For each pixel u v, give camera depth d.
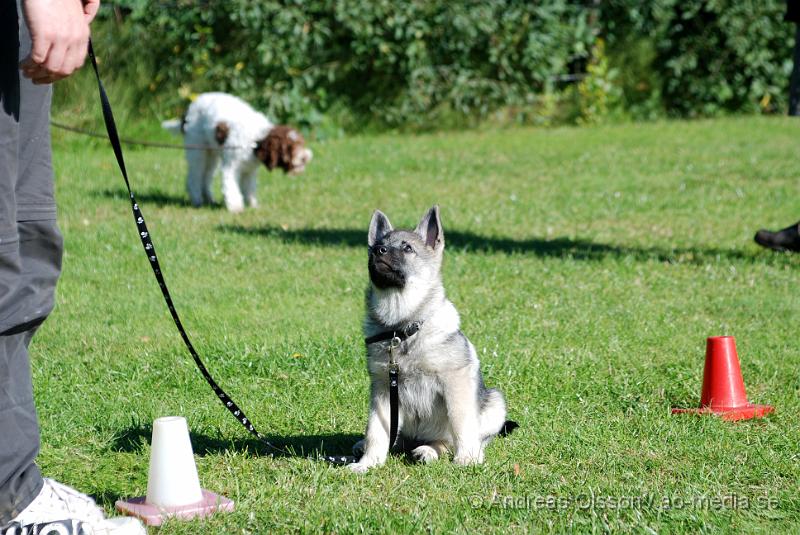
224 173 15.15
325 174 18.39
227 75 23.09
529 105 26.42
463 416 5.60
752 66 27.47
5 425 3.94
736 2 27.00
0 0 3.81
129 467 5.61
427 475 5.36
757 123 26.02
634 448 5.91
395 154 20.91
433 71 25.02
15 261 3.97
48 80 3.76
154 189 16.78
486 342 8.39
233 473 5.43
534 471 5.47
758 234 12.66
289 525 4.59
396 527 4.55
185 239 12.89
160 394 7.08
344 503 4.91
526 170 19.33
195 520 4.56
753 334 8.82
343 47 24.39
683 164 19.84
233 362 7.71
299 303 9.92
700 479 5.30
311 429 6.38
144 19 22.94
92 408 6.68
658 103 28.05
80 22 3.71
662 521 4.68
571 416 6.58
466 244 12.98
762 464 5.57
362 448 5.86
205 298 10.12
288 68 23.28
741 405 6.70
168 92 23.08
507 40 25.12
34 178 4.22
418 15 24.11
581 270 11.44
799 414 6.61
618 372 7.57
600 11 27.08
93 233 12.97
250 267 11.56
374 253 5.50
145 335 8.74
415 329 5.54
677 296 10.30
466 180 18.11
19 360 4.08
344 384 7.18
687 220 14.76
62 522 4.00
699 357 8.05
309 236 13.33
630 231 14.05
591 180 18.22
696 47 27.67
